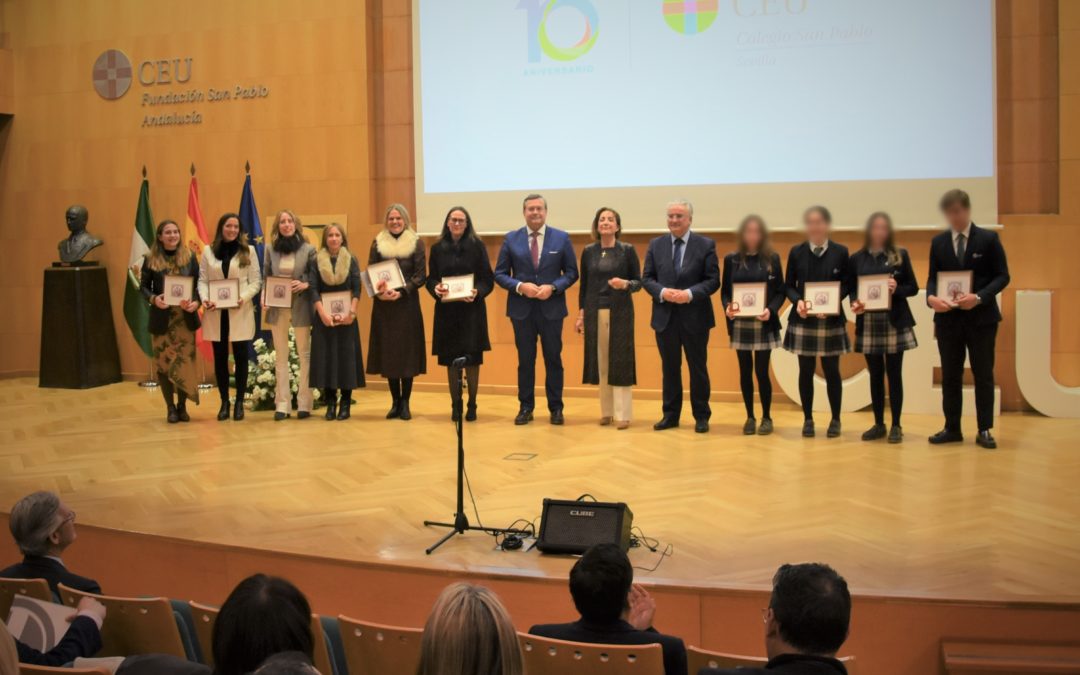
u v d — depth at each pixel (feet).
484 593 6.81
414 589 13.70
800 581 7.44
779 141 25.22
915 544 14.06
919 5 23.99
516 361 27.96
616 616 9.02
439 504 16.71
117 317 31.27
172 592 15.19
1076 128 23.57
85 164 31.40
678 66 25.81
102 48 31.01
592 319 23.06
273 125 29.50
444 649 6.52
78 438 22.44
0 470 19.51
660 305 22.45
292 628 7.04
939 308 19.85
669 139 26.04
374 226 28.86
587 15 26.40
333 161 29.04
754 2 25.12
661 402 26.40
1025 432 21.71
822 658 7.28
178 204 30.60
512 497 17.04
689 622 12.69
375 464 19.53
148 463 19.90
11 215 32.30
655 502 16.56
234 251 24.38
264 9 29.37
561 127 26.86
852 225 24.84
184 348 24.00
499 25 27.09
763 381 21.88
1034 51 24.06
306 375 24.64
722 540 14.47
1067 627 11.69
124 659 8.93
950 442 20.62
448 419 24.32
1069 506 15.75
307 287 24.00
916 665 12.09
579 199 26.89
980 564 13.15
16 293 32.40
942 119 24.06
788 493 16.90
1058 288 23.85
